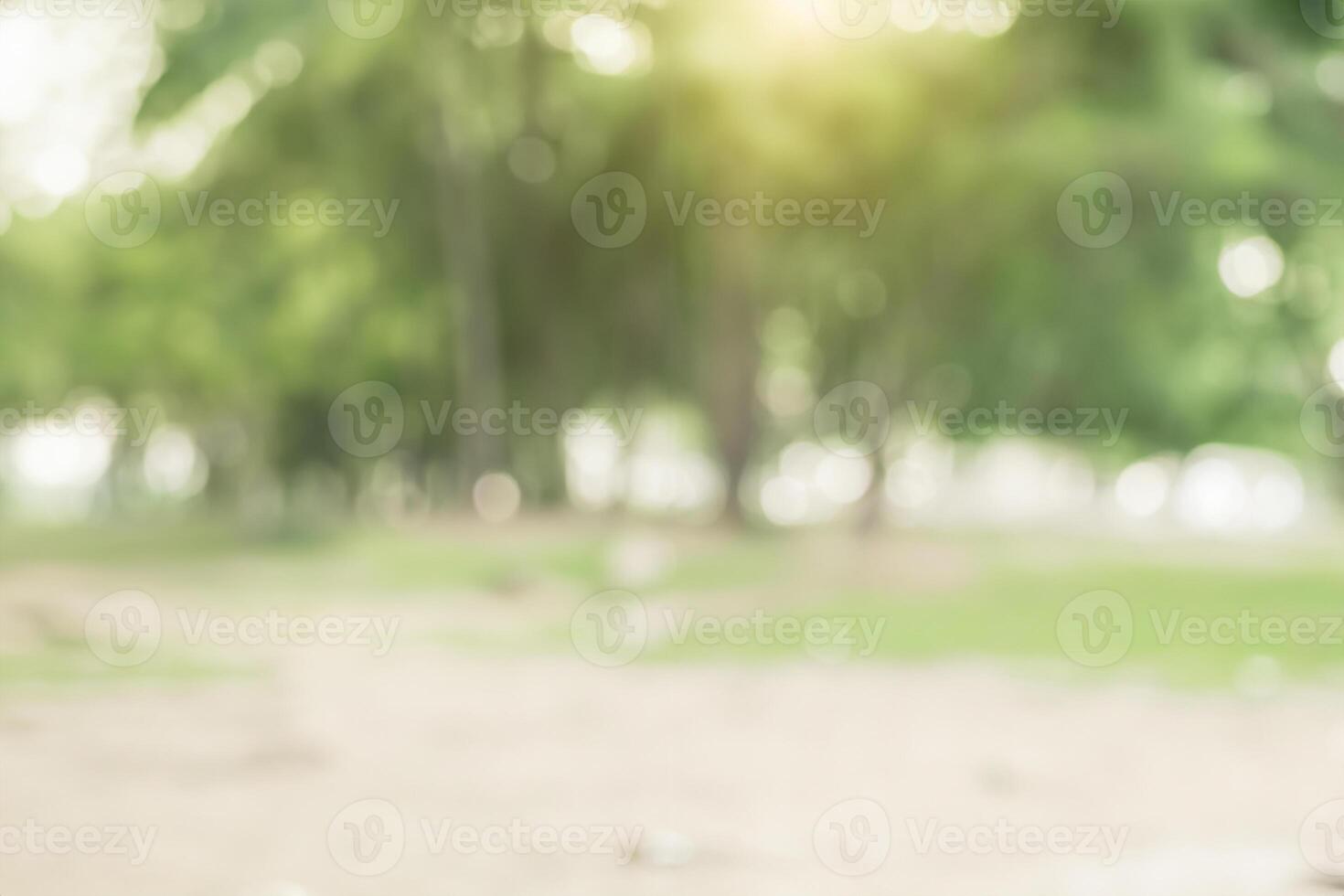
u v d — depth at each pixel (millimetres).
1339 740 8969
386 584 19516
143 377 36219
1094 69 23328
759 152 25141
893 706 10328
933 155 24234
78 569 21281
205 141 30938
